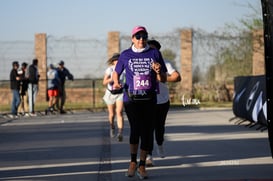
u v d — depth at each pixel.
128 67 8.56
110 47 27.20
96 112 23.22
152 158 10.32
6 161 10.48
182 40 27.20
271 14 7.92
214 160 10.25
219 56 27.50
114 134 13.88
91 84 27.44
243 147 11.84
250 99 15.60
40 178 8.77
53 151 11.73
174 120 18.56
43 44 26.98
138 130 8.64
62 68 22.88
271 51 8.00
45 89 27.00
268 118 8.14
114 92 12.90
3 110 24.27
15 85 21.45
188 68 27.23
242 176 8.67
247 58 27.39
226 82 27.47
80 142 13.17
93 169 9.54
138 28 8.52
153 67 8.37
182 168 9.49
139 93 8.45
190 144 12.42
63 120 19.44
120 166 9.79
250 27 27.27
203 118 19.23
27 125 17.75
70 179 8.68
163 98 9.92
